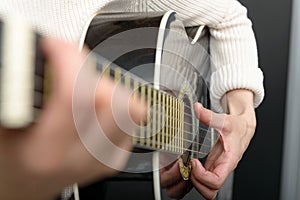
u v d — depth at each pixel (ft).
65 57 0.77
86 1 2.23
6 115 0.67
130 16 2.28
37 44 0.71
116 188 1.88
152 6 2.79
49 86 0.74
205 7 2.88
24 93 0.69
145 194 1.96
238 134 2.73
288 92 4.66
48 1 2.15
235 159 2.65
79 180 0.84
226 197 3.40
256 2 4.69
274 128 4.69
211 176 2.44
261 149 4.72
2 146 0.71
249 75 2.88
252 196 4.72
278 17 4.66
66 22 2.16
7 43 0.67
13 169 0.73
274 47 4.69
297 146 4.65
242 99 2.88
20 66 0.68
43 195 0.79
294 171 4.64
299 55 4.62
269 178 4.69
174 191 2.23
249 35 3.08
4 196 0.74
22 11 2.10
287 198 4.65
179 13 2.86
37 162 0.74
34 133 0.73
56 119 0.75
